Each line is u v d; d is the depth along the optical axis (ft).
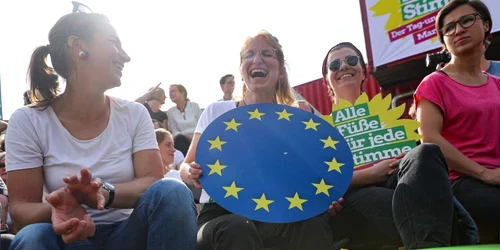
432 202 6.48
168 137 14.67
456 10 9.15
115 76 7.36
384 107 8.84
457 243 6.92
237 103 9.36
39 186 7.14
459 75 9.12
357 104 8.98
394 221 6.83
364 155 8.77
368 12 26.40
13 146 7.07
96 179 6.74
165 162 14.55
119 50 7.48
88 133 7.40
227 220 6.81
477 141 8.63
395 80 27.04
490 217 8.01
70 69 7.29
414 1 25.16
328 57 10.50
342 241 8.18
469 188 8.16
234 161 7.58
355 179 8.27
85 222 5.93
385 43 26.00
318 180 7.49
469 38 8.97
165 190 6.56
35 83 7.36
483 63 11.77
